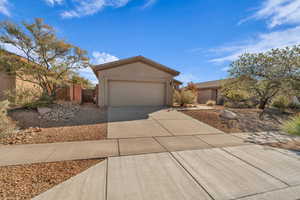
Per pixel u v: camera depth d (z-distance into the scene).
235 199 2.33
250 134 6.13
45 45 9.97
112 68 12.00
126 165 3.33
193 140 5.24
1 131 4.94
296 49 10.13
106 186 2.55
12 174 2.84
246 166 3.39
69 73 11.84
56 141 4.78
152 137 5.47
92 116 8.66
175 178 2.86
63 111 9.00
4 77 10.62
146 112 10.17
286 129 6.45
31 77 10.96
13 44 9.47
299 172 3.15
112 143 4.73
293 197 2.39
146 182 2.70
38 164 3.27
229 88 14.06
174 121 8.04
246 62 12.27
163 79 13.20
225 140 5.30
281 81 10.79
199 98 26.33
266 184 2.72
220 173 3.07
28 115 7.74
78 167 3.19
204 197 2.35
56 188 2.47
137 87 12.73
